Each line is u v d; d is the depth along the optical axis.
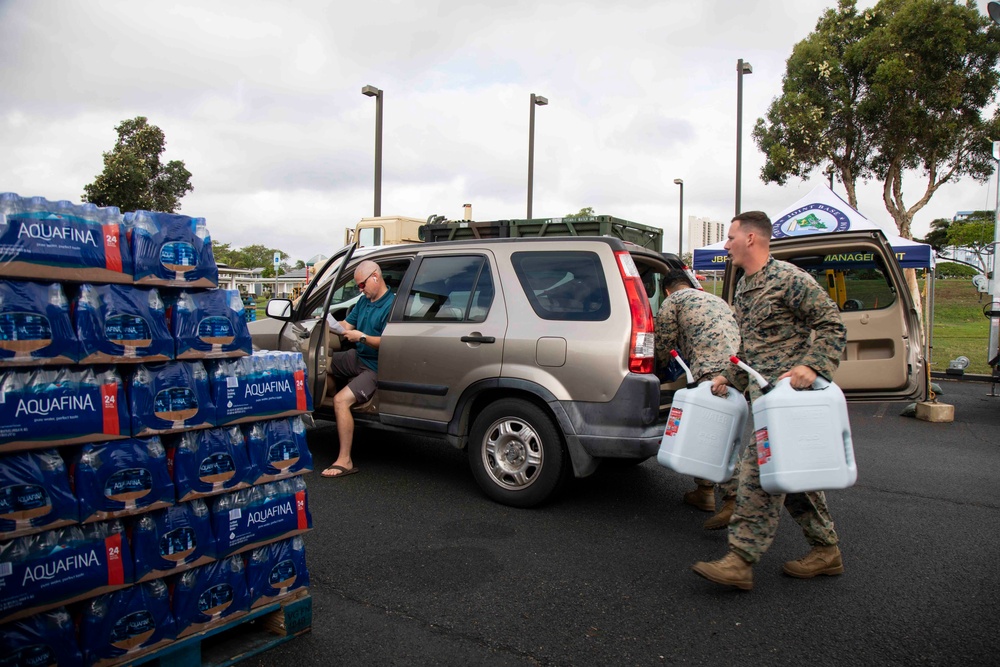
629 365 4.39
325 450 6.46
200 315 2.63
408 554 3.98
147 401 2.47
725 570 3.44
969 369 12.78
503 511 4.76
